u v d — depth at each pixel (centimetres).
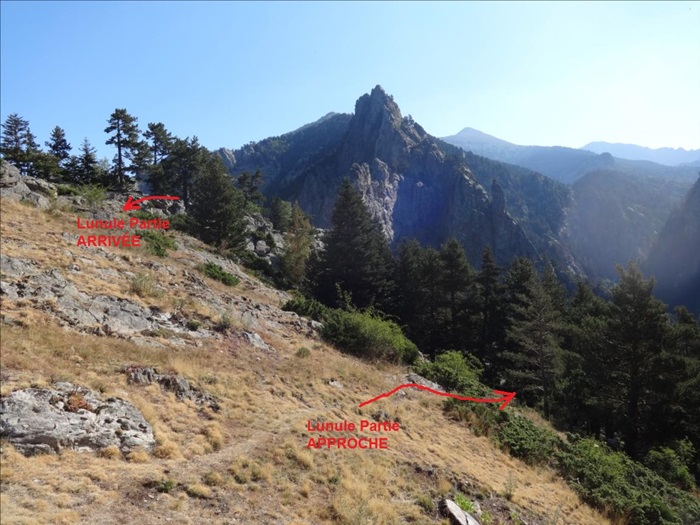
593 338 3123
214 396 1084
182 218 4588
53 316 1124
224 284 2459
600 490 1362
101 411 804
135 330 1285
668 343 2888
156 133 5931
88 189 3111
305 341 1967
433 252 5184
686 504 1480
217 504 700
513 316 4512
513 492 1159
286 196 19488
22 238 1631
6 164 2689
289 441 989
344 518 774
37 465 641
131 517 604
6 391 727
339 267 4338
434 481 1076
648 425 2919
